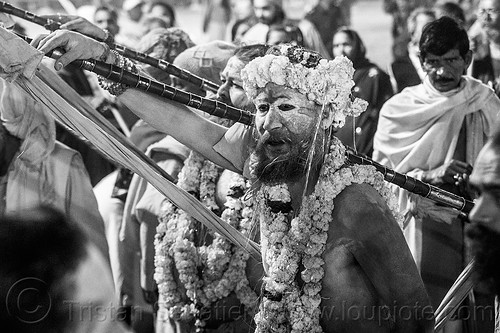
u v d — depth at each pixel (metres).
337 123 7.08
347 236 6.84
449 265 10.27
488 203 5.76
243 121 7.68
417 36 15.46
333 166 7.01
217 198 8.90
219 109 7.63
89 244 4.21
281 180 7.01
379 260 6.81
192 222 8.97
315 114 6.94
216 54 10.51
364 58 15.21
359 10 34.97
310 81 6.83
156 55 11.78
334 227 6.89
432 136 10.78
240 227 8.54
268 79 6.87
